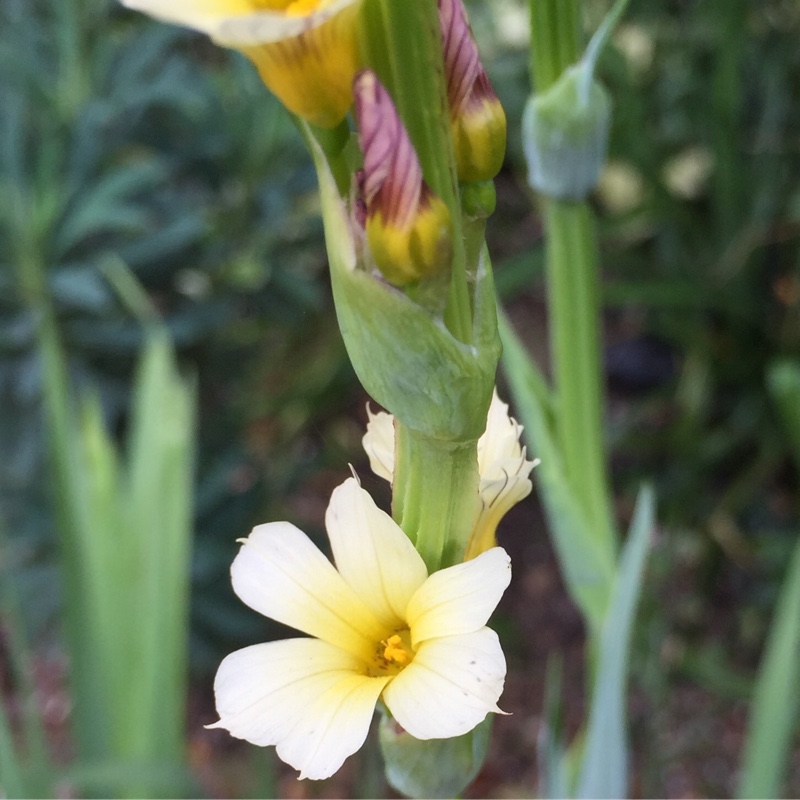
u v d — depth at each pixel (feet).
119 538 0.92
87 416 0.97
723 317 1.64
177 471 0.92
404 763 0.40
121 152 1.35
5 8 1.38
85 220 1.16
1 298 1.19
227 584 1.40
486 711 0.33
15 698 1.53
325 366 1.72
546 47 0.60
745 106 1.56
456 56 0.34
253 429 1.80
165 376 0.97
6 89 1.25
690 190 1.64
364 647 0.37
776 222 1.52
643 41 1.61
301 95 0.32
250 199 1.37
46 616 1.30
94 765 0.87
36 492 1.30
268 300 1.44
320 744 0.34
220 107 1.33
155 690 0.87
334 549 0.37
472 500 0.36
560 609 1.65
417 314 0.33
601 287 1.48
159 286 1.37
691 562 1.61
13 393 1.29
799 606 0.81
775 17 1.51
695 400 1.61
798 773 1.38
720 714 1.49
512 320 2.06
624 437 1.62
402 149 0.31
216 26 0.28
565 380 0.69
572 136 0.60
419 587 0.36
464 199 0.34
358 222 0.33
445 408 0.34
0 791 0.74
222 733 1.51
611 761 0.64
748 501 1.59
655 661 1.31
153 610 0.88
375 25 0.32
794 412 1.05
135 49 1.29
